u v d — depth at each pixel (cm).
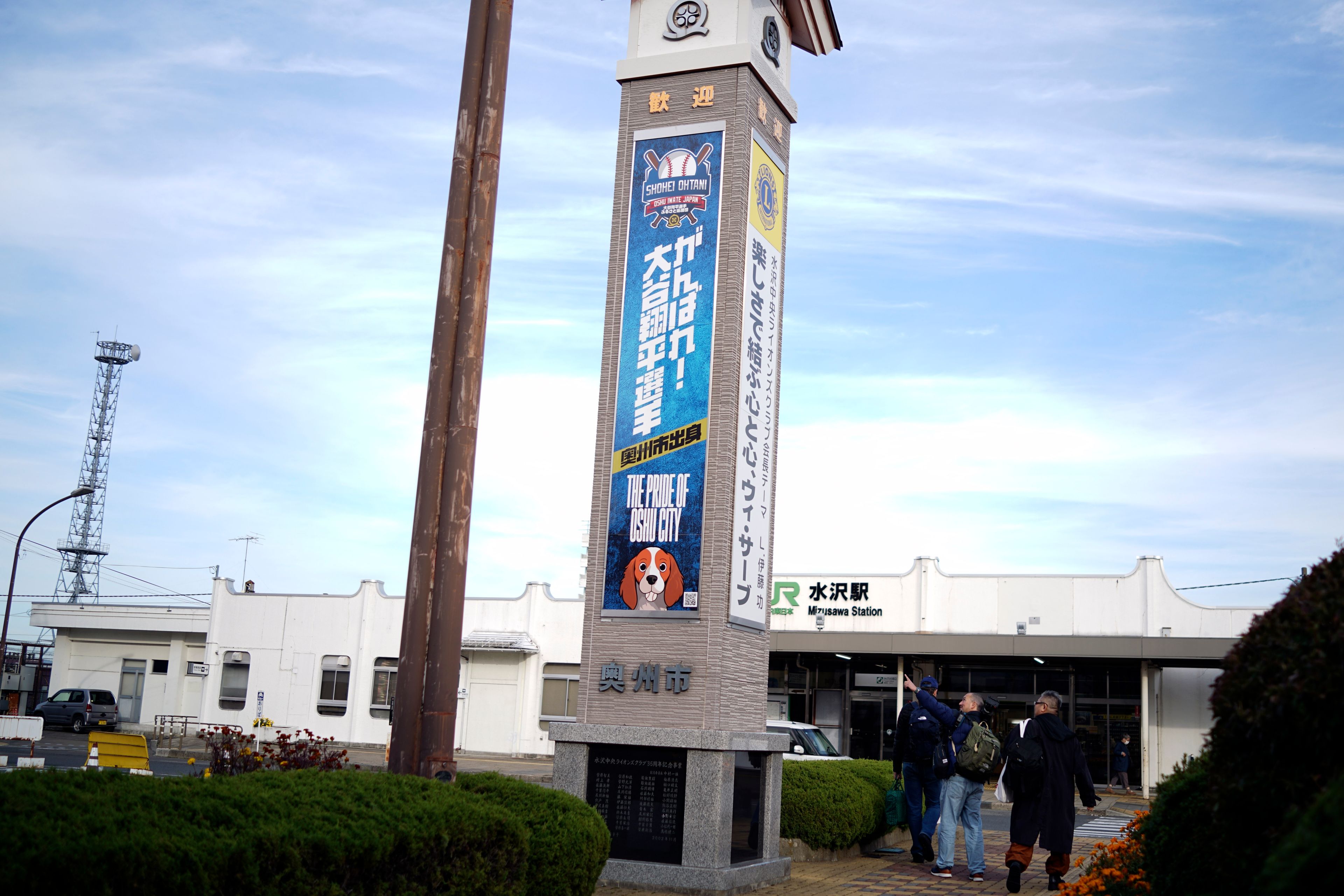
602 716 1085
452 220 859
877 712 3450
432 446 828
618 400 1147
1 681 3638
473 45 888
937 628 3388
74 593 6800
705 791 1027
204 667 4209
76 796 526
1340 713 469
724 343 1116
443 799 677
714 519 1089
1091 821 2253
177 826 529
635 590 1102
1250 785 507
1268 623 525
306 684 4094
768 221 1204
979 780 1187
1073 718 3244
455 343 841
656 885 1021
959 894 1077
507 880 705
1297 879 371
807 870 1195
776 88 1220
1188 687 3175
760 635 1165
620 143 1195
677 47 1194
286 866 552
